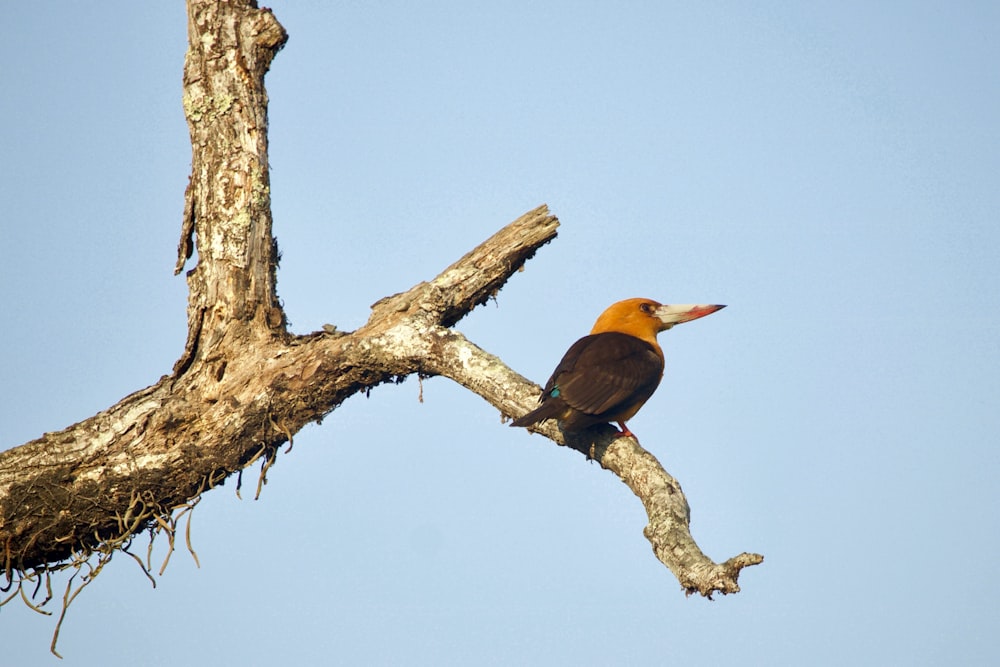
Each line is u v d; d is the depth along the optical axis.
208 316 12.18
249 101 12.41
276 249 12.59
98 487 11.69
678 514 10.21
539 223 12.27
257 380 12.03
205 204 12.27
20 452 11.74
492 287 12.36
